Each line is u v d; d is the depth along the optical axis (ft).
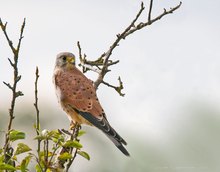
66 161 24.73
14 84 23.49
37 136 23.27
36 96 24.36
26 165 23.22
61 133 24.79
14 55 23.34
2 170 22.35
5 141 23.45
